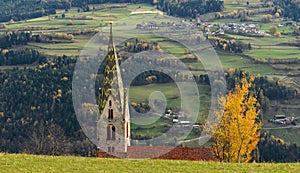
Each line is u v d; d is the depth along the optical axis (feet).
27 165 340.59
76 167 341.21
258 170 345.92
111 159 363.76
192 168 347.15
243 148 448.65
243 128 444.14
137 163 355.15
